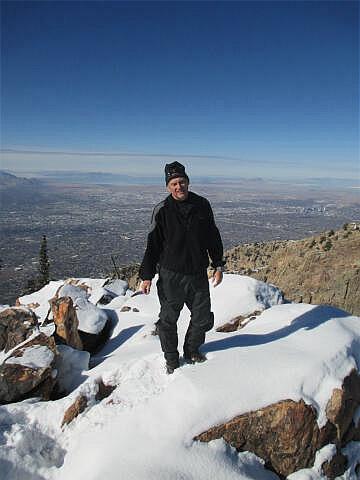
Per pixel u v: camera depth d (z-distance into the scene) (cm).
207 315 508
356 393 478
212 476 382
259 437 425
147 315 837
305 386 454
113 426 438
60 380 575
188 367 492
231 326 703
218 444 411
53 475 421
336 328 566
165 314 498
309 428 434
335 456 441
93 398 494
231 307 735
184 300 500
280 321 629
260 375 463
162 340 498
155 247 489
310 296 1602
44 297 1193
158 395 463
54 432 463
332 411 447
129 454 394
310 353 498
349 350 514
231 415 427
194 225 478
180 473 377
